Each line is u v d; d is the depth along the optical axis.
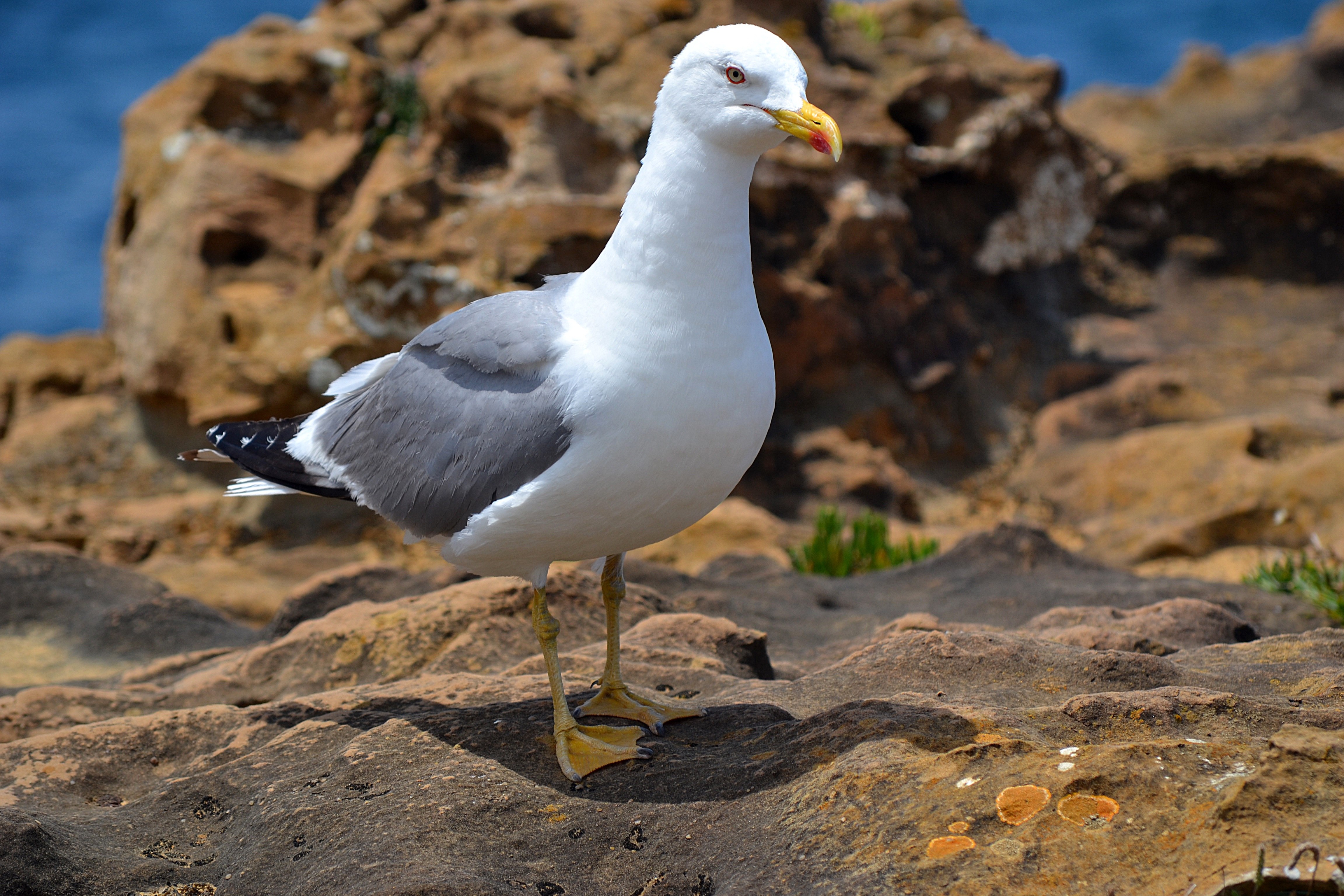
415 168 12.89
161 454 13.25
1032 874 3.14
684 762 4.16
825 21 15.05
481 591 5.96
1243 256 17.80
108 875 3.91
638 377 3.97
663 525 4.28
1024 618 7.23
